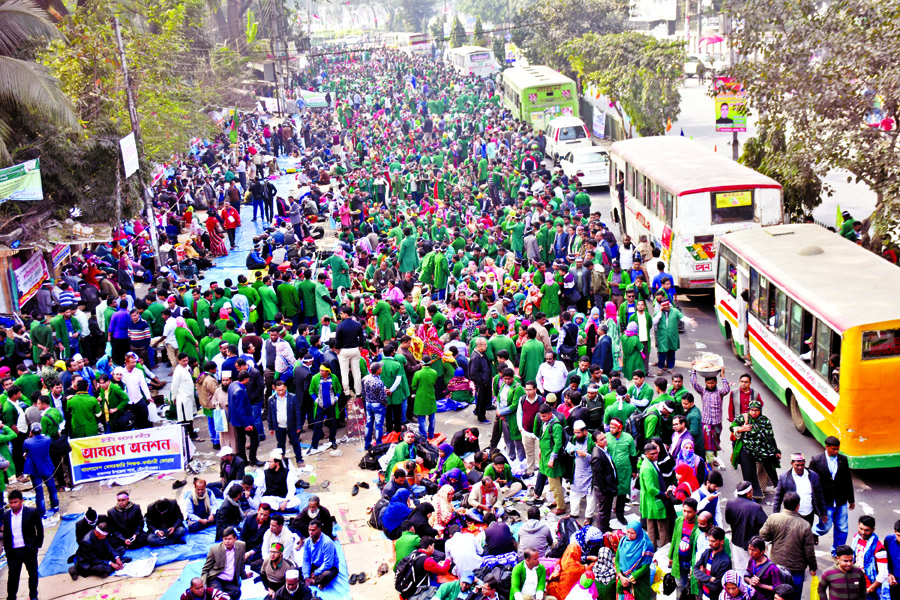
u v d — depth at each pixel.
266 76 74.06
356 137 48.81
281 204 32.84
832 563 11.40
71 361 16.45
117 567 12.40
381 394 15.31
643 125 37.53
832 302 13.50
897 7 20.02
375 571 12.04
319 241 31.98
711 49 70.69
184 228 32.03
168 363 20.14
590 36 44.50
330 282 23.05
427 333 17.48
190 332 18.08
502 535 11.21
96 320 19.92
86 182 25.38
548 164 41.25
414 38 100.88
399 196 35.00
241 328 18.69
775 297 15.85
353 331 16.59
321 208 35.81
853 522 12.33
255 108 61.62
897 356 12.63
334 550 11.80
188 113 39.88
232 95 59.34
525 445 14.21
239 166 38.69
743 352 18.20
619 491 12.00
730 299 18.77
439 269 23.16
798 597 9.94
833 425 13.27
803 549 9.81
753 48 23.80
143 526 13.05
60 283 21.31
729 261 18.80
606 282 20.27
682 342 19.98
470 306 19.98
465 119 47.56
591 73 40.22
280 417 15.20
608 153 35.66
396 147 43.16
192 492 13.34
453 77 67.50
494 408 17.14
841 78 20.61
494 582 10.02
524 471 14.52
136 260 27.22
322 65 95.75
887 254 20.39
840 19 21.45
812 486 11.11
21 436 14.82
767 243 17.31
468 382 17.61
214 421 15.59
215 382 15.99
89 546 12.34
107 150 25.25
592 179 35.62
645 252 22.91
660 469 12.20
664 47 36.91
